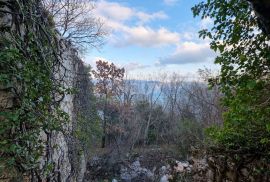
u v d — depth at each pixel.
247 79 4.57
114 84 29.09
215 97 15.77
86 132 8.78
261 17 2.66
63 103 6.38
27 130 4.12
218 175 7.47
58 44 5.59
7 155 3.88
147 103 31.03
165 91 32.28
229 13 4.57
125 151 24.05
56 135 5.15
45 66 4.48
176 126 25.05
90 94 10.26
